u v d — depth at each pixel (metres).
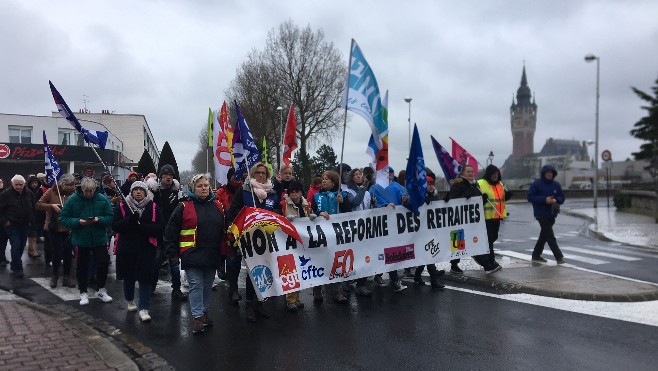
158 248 7.60
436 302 7.13
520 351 5.07
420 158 7.91
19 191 9.22
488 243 8.91
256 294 6.27
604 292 7.14
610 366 4.65
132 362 4.70
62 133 49.12
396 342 5.42
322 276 6.99
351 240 7.32
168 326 6.12
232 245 6.09
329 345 5.36
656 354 4.95
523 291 7.61
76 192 7.18
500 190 9.12
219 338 5.65
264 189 6.64
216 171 8.78
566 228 19.67
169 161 10.93
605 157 29.30
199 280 5.88
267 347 5.33
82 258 7.20
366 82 7.54
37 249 13.13
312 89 42.88
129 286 6.71
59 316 6.47
